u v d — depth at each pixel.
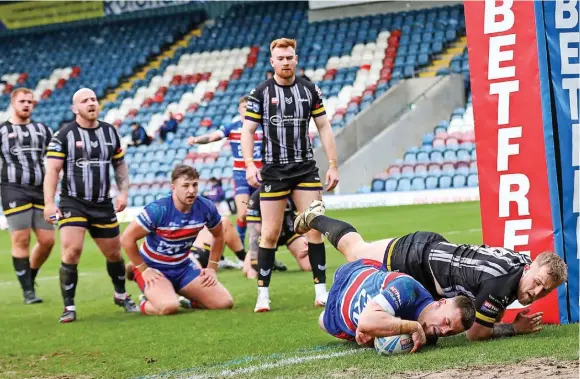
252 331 12.76
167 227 14.90
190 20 61.59
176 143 49.22
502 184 11.44
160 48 59.94
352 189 42.06
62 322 14.86
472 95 11.55
